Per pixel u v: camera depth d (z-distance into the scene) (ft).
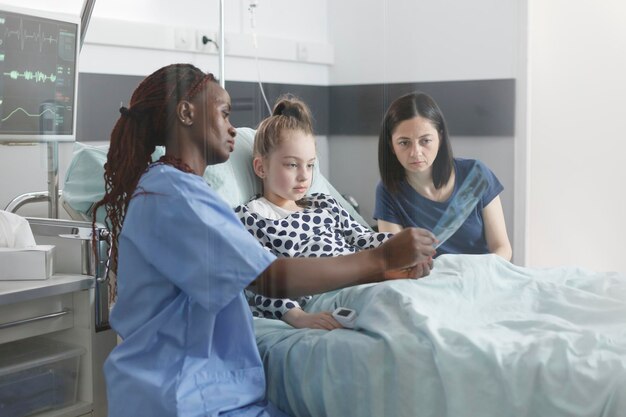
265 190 4.00
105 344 4.39
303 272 3.51
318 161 4.12
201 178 3.63
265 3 4.36
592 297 3.36
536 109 4.07
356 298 3.55
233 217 3.48
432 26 4.04
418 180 4.00
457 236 4.03
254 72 4.40
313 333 3.48
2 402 4.03
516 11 3.96
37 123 4.83
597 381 2.67
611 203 3.96
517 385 2.80
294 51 4.22
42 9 5.28
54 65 4.86
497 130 4.09
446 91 4.02
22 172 5.15
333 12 4.15
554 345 2.86
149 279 3.44
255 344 3.46
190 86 3.82
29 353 4.26
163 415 3.22
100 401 4.37
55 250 4.44
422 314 3.17
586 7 3.92
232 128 3.93
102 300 4.33
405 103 4.00
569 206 4.05
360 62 4.09
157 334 3.40
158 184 3.46
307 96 4.17
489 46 4.02
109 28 5.50
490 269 3.64
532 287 3.51
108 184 4.00
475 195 4.03
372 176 4.04
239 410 3.33
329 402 3.26
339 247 3.85
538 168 4.11
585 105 3.97
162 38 5.52
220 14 4.49
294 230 3.85
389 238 3.64
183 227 3.34
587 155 4.01
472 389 2.90
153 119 3.83
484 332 3.11
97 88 5.46
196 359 3.35
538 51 4.03
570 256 4.09
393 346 3.13
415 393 3.07
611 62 3.88
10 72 4.64
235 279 3.31
